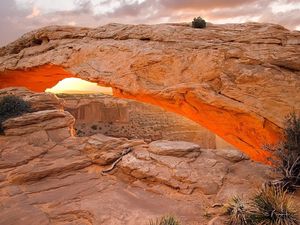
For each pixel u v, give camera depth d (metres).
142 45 20.58
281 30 17.59
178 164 9.59
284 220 5.78
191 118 20.12
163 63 19.06
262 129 15.79
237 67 16.88
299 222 5.77
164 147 10.72
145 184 9.19
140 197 8.32
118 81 20.25
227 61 17.38
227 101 16.28
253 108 15.59
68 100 55.03
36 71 28.22
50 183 9.37
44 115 13.40
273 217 5.93
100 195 8.47
